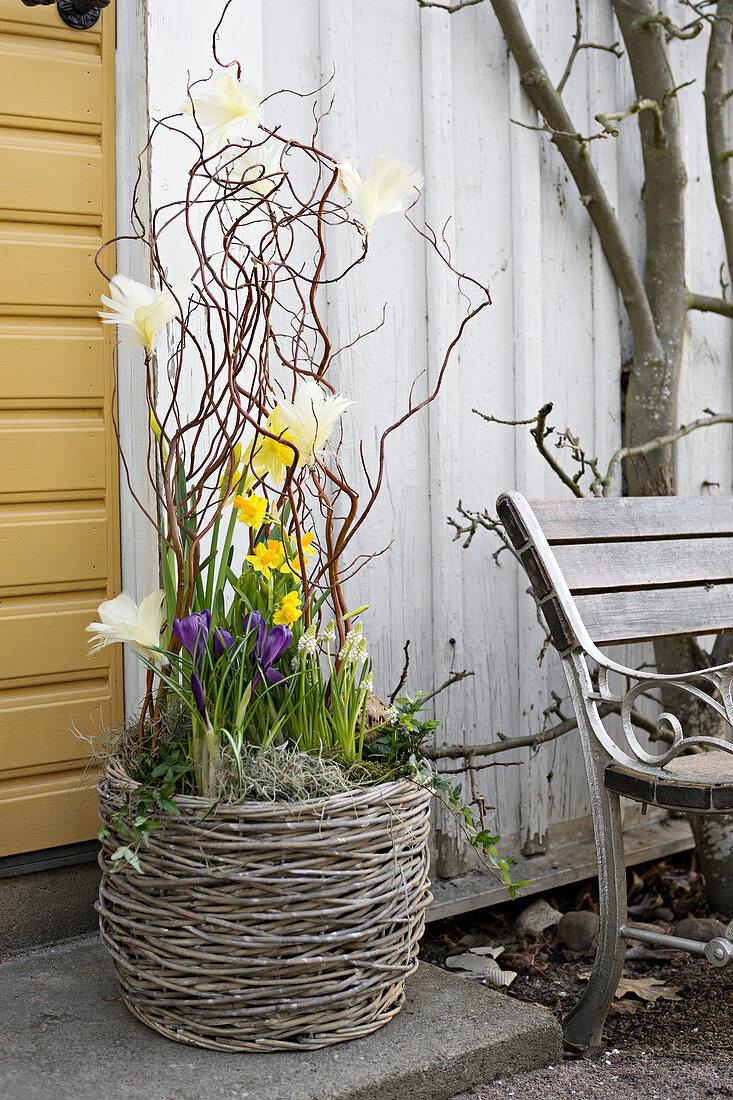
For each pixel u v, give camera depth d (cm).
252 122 158
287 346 221
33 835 199
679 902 270
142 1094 141
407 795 159
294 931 149
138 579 207
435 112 243
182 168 205
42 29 198
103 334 206
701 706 278
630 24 275
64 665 203
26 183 198
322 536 227
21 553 199
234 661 157
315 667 163
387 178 157
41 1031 160
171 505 161
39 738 201
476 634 253
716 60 294
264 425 215
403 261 240
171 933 150
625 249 276
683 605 222
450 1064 157
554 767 270
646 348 281
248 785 150
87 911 205
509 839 259
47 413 202
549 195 270
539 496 264
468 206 252
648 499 226
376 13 236
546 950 238
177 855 149
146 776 156
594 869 265
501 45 258
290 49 221
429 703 244
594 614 203
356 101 233
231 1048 152
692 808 165
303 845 147
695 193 310
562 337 273
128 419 207
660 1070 176
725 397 323
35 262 199
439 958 232
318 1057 153
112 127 206
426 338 244
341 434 229
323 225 225
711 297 296
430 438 245
